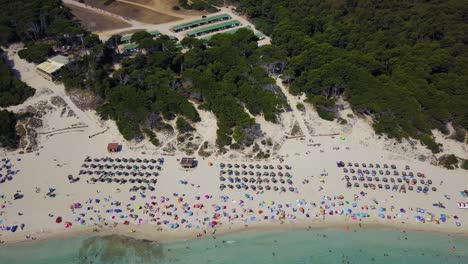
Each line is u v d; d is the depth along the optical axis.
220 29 185.00
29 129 118.44
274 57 145.38
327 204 100.00
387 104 122.88
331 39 158.88
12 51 157.62
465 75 134.38
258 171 108.25
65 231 91.31
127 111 118.94
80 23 182.38
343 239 93.19
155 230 92.19
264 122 123.75
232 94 128.50
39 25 167.62
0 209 95.00
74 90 134.12
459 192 104.81
